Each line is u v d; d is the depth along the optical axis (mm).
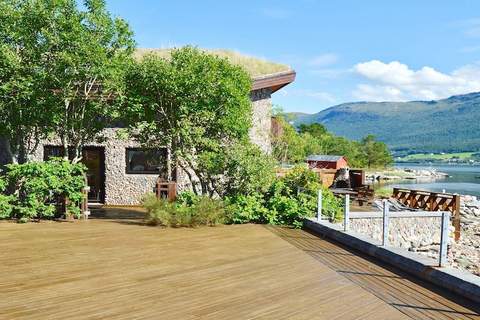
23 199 12211
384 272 7020
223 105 12805
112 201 17594
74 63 12055
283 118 38688
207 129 13250
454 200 17156
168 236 9969
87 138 14359
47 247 8602
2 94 12133
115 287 6078
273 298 5688
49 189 11922
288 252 8422
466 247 17609
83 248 8562
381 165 101062
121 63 12703
